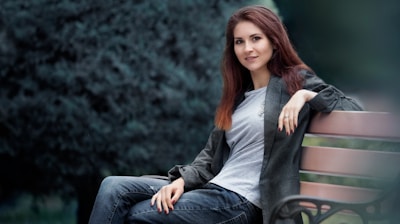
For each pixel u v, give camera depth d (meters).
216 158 3.39
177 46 7.98
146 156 8.13
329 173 3.26
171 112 8.05
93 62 7.93
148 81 7.99
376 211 2.82
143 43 7.95
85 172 8.32
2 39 7.99
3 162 8.42
